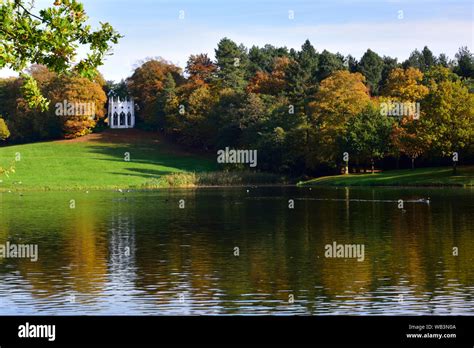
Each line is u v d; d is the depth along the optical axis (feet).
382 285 102.27
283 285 103.04
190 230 167.43
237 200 262.67
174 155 491.72
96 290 100.83
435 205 220.84
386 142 371.35
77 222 187.52
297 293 98.12
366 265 117.29
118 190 343.05
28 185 358.64
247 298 95.66
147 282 105.81
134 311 89.86
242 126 443.73
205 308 90.89
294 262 121.08
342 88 390.21
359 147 367.86
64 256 129.08
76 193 320.91
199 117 495.41
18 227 175.94
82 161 448.24
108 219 195.11
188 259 125.08
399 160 399.44
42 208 234.17
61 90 531.50
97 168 426.10
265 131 421.59
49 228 173.37
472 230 157.48
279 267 116.57
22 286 103.81
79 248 138.92
